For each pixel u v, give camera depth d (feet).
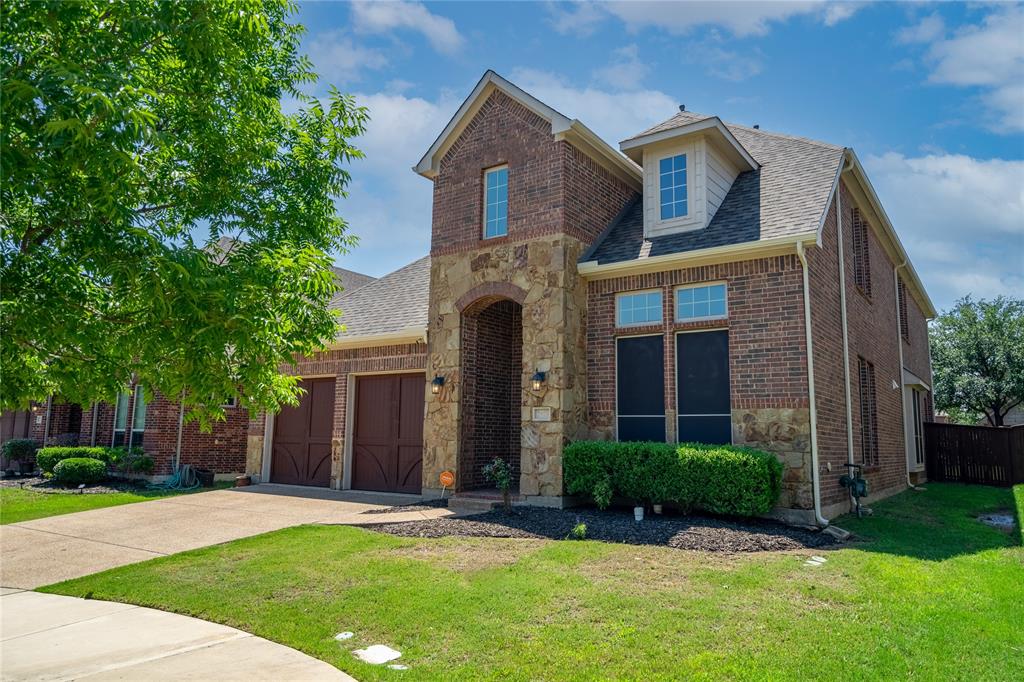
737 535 29.40
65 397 18.29
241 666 17.07
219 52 16.90
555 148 41.24
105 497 51.01
